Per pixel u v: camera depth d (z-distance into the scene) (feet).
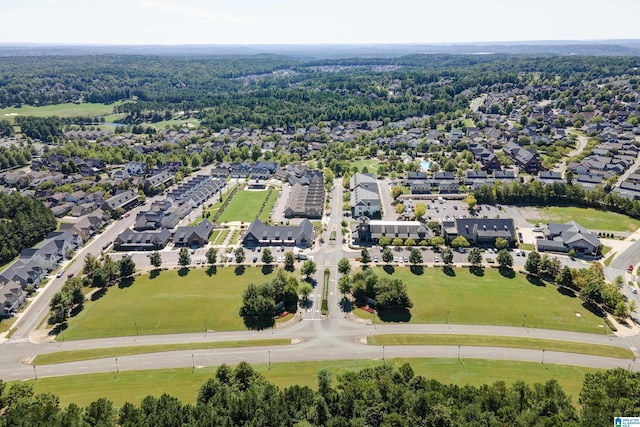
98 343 403.95
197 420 261.85
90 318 438.81
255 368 364.17
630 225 629.92
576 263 521.65
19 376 362.33
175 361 376.68
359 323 423.64
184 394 333.42
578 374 349.41
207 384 304.30
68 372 365.61
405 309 440.86
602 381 296.71
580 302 445.78
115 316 440.86
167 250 585.63
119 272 515.50
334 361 371.35
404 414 270.26
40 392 339.36
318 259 546.67
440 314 432.25
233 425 264.11
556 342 388.98
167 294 476.95
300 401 283.79
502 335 400.88
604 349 378.73
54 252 556.92
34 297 485.15
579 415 267.80
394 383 305.73
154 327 424.05
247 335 410.11
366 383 304.30
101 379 354.95
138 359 380.17
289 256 523.70
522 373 351.05
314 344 394.93
